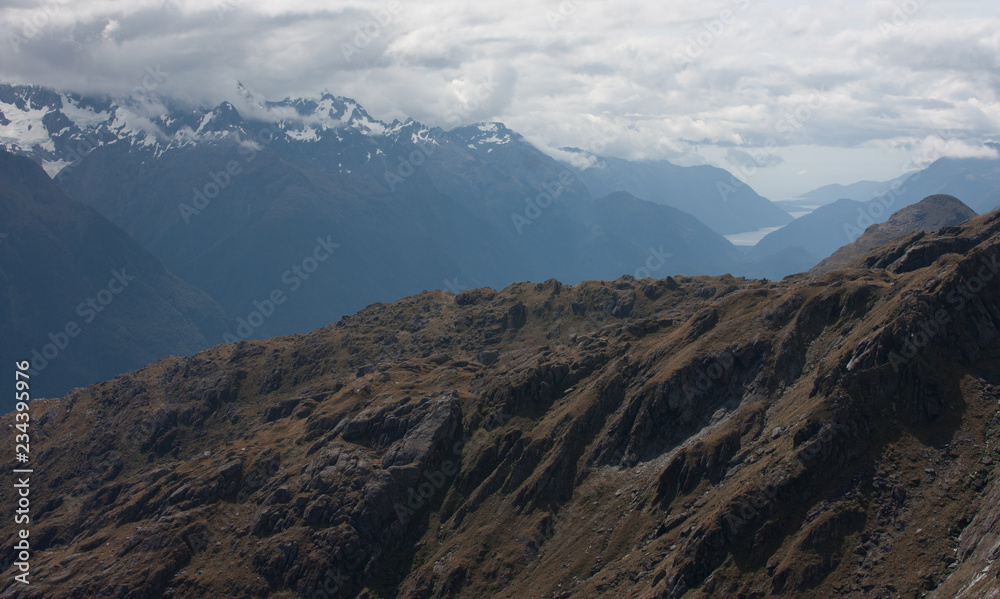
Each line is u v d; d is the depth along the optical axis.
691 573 149.00
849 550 136.62
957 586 116.31
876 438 153.00
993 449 140.88
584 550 181.12
